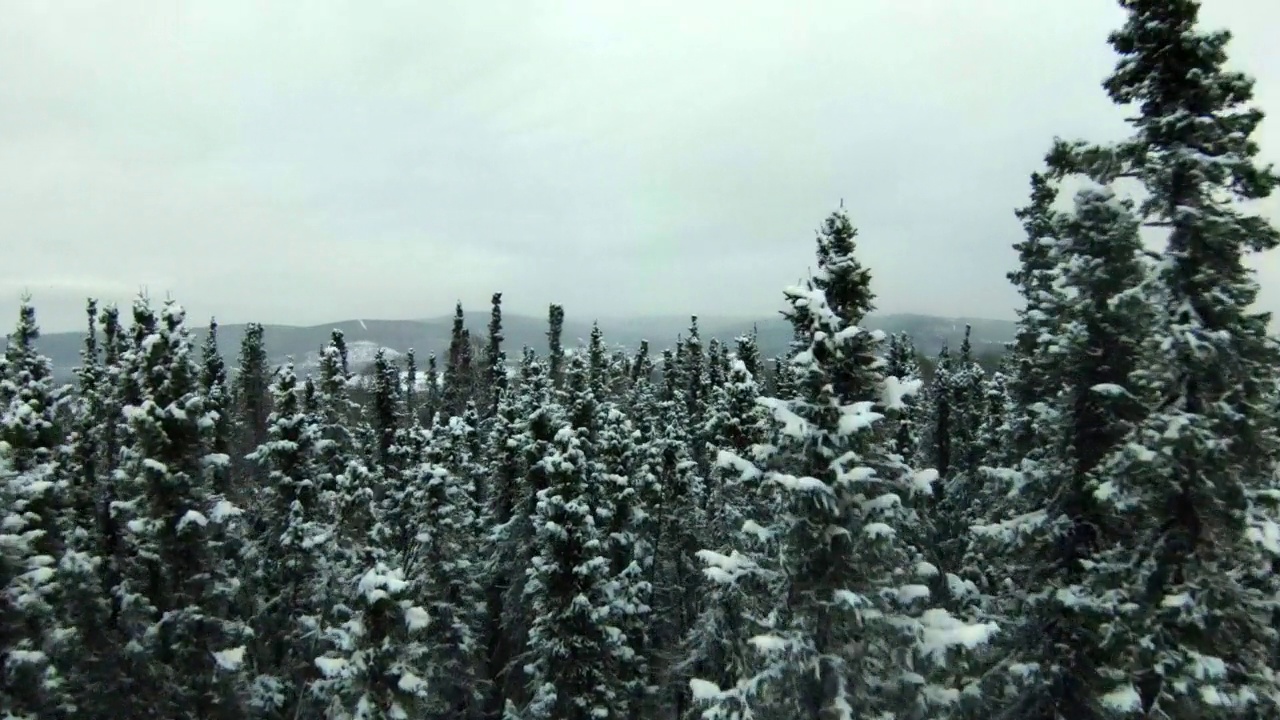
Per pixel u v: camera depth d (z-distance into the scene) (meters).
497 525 37.34
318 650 29.78
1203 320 15.46
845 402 16.66
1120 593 15.90
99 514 30.70
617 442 34.22
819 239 17.30
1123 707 15.12
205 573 25.00
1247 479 15.97
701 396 66.94
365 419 60.47
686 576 37.22
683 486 37.69
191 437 25.19
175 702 24.09
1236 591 15.31
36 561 21.44
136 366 29.36
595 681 26.84
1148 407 17.06
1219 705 14.45
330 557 31.17
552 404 37.72
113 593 26.11
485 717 36.41
